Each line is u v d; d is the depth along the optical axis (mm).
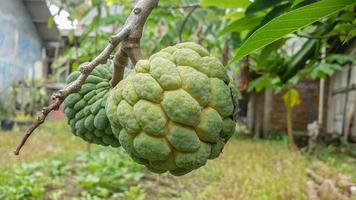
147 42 3994
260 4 1688
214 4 2146
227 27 1980
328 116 10086
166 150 937
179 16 3217
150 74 950
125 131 979
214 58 1000
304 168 5777
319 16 971
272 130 10594
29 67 13547
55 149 7266
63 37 10227
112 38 1020
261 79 2920
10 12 12359
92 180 4434
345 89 8930
